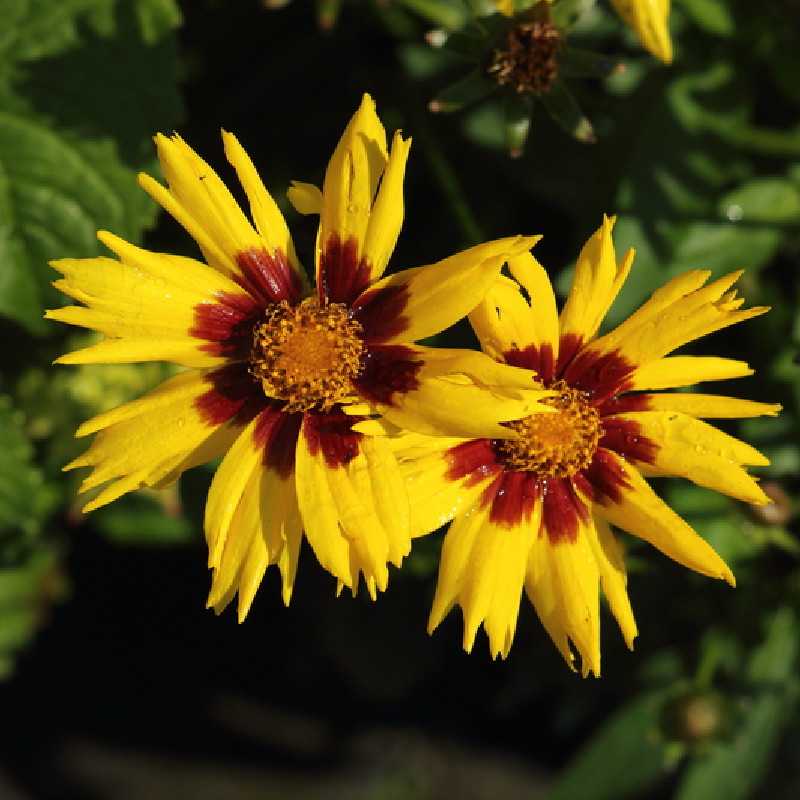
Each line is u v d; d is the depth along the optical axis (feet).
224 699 1.64
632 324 1.00
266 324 0.98
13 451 1.15
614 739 1.26
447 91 1.05
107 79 1.07
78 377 1.15
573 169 1.19
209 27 1.23
